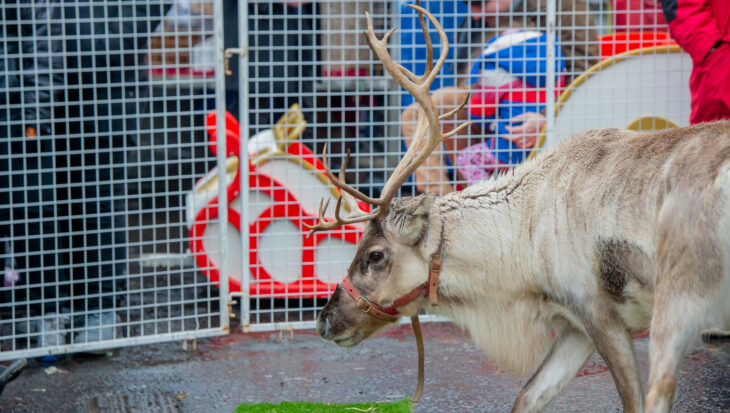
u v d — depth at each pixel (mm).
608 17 6727
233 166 6508
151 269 7902
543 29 6258
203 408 5004
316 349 5949
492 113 6520
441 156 6418
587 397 5051
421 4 6484
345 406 4914
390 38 6695
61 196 6043
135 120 6207
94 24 5930
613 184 3838
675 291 3463
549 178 4137
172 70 7906
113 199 5832
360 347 5969
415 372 5504
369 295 4297
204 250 6484
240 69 5922
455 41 6215
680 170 3553
